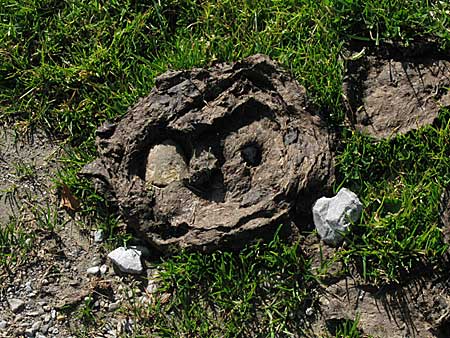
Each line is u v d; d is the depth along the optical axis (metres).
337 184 0.82
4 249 0.84
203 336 0.78
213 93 0.84
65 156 0.89
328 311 0.77
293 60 0.89
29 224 0.85
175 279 0.80
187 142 0.83
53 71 0.91
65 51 0.93
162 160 0.82
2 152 0.90
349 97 0.86
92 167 0.84
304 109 0.83
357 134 0.83
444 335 0.75
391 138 0.83
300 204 0.80
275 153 0.82
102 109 0.90
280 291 0.79
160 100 0.83
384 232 0.79
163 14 0.94
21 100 0.91
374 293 0.78
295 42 0.90
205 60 0.89
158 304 0.80
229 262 0.79
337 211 0.79
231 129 0.83
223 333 0.78
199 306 0.79
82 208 0.85
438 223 0.79
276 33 0.90
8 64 0.92
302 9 0.91
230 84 0.84
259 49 0.89
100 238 0.84
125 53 0.92
